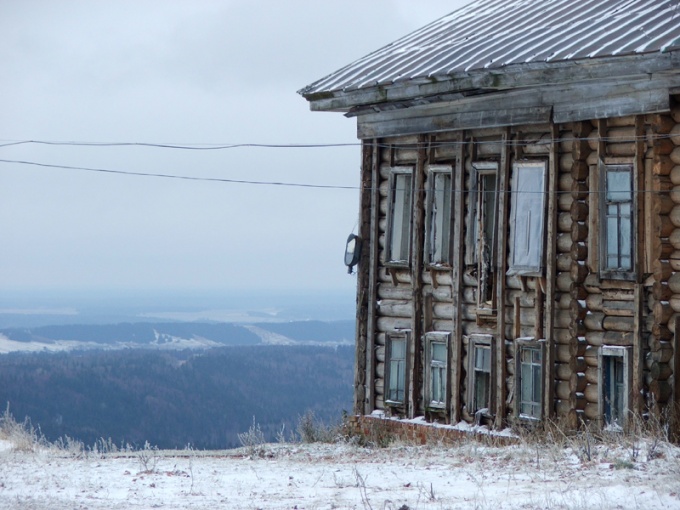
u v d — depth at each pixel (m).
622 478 16.12
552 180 22.50
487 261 24.17
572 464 18.14
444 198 25.31
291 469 19.62
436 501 14.84
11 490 16.64
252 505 14.91
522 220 23.23
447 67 23.75
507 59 22.41
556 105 22.39
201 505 14.96
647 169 20.88
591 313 21.88
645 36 20.50
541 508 13.70
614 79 21.05
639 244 20.88
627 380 20.92
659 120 20.55
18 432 25.83
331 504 14.88
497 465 18.88
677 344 20.31
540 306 22.83
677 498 13.98
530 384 23.09
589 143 21.94
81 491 16.59
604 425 21.38
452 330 24.97
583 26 22.98
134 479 18.08
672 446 18.56
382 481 17.55
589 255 21.91
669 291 20.64
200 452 25.25
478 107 24.09
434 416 25.34
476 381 24.47
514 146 23.44
